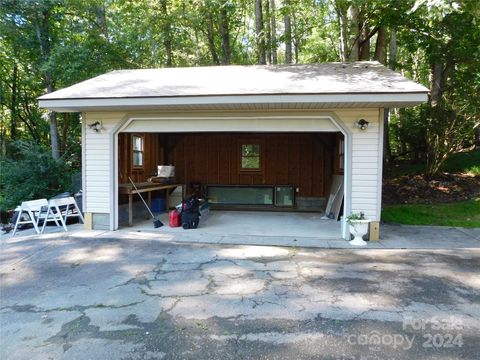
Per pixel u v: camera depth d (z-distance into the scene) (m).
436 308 3.23
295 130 6.14
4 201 8.34
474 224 7.04
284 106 5.78
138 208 8.95
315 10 10.19
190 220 6.88
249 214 8.98
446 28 9.20
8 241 5.88
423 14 7.79
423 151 11.83
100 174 6.60
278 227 7.10
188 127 6.43
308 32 12.20
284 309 3.22
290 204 10.07
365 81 5.84
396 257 4.91
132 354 2.50
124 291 3.68
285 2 10.74
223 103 5.51
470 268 4.41
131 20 13.34
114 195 6.62
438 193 9.30
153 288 3.76
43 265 4.61
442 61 9.99
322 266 4.51
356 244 5.58
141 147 9.08
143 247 5.48
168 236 6.18
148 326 2.92
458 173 10.52
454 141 10.06
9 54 13.17
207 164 10.57
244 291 3.66
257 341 2.66
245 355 2.48
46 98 5.82
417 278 4.04
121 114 6.45
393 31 10.91
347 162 5.88
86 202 6.69
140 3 13.10
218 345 2.61
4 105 15.41
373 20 9.54
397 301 3.39
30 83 13.76
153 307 3.28
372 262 4.68
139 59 13.65
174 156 10.71
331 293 3.60
